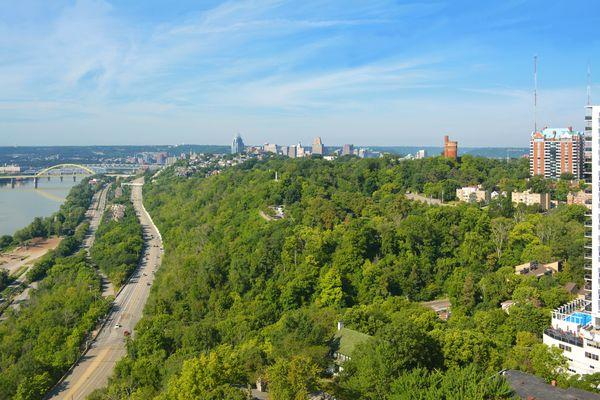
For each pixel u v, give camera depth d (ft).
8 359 573.74
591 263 520.42
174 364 464.65
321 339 406.82
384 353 313.94
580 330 412.36
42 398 488.02
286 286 615.57
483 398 263.08
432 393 264.11
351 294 612.70
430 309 516.32
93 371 540.11
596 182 476.54
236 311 606.14
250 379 368.68
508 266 617.62
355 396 312.50
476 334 375.86
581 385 331.98
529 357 382.63
